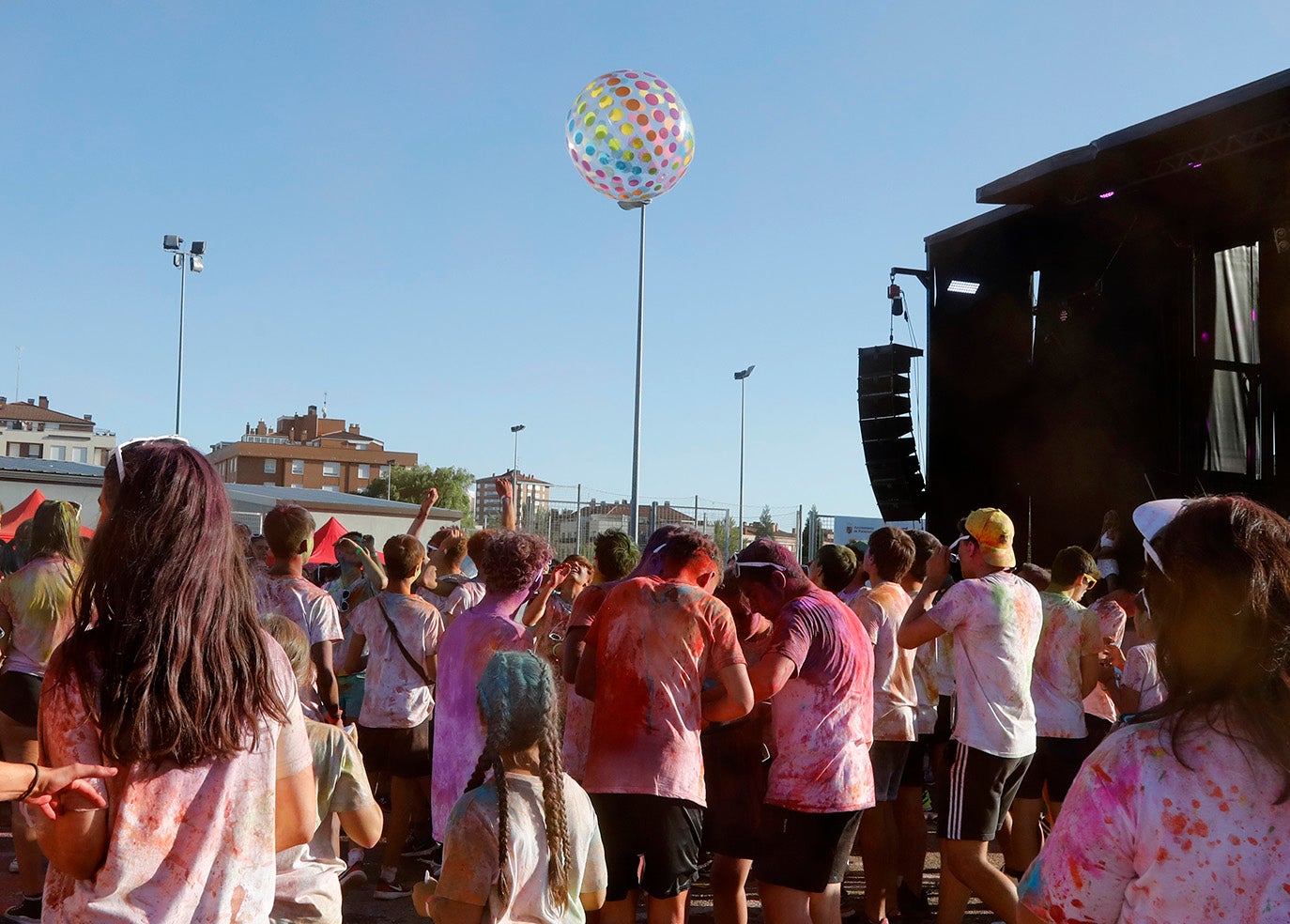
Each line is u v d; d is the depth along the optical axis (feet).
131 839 5.94
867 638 14.33
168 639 6.01
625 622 13.24
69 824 5.75
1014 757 14.82
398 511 103.14
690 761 12.96
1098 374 41.34
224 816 6.23
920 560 19.12
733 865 14.60
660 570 14.11
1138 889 5.24
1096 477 41.34
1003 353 43.60
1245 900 4.99
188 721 5.99
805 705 13.64
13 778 5.49
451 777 14.05
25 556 20.02
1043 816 21.15
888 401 45.55
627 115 27.53
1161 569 5.52
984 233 42.52
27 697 15.89
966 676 15.07
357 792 9.03
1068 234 41.91
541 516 66.44
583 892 9.17
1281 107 31.94
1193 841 5.07
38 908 16.69
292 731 6.89
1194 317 40.50
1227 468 41.04
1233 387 41.52
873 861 17.49
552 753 8.76
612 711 13.10
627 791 12.74
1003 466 43.47
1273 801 5.03
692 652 13.05
